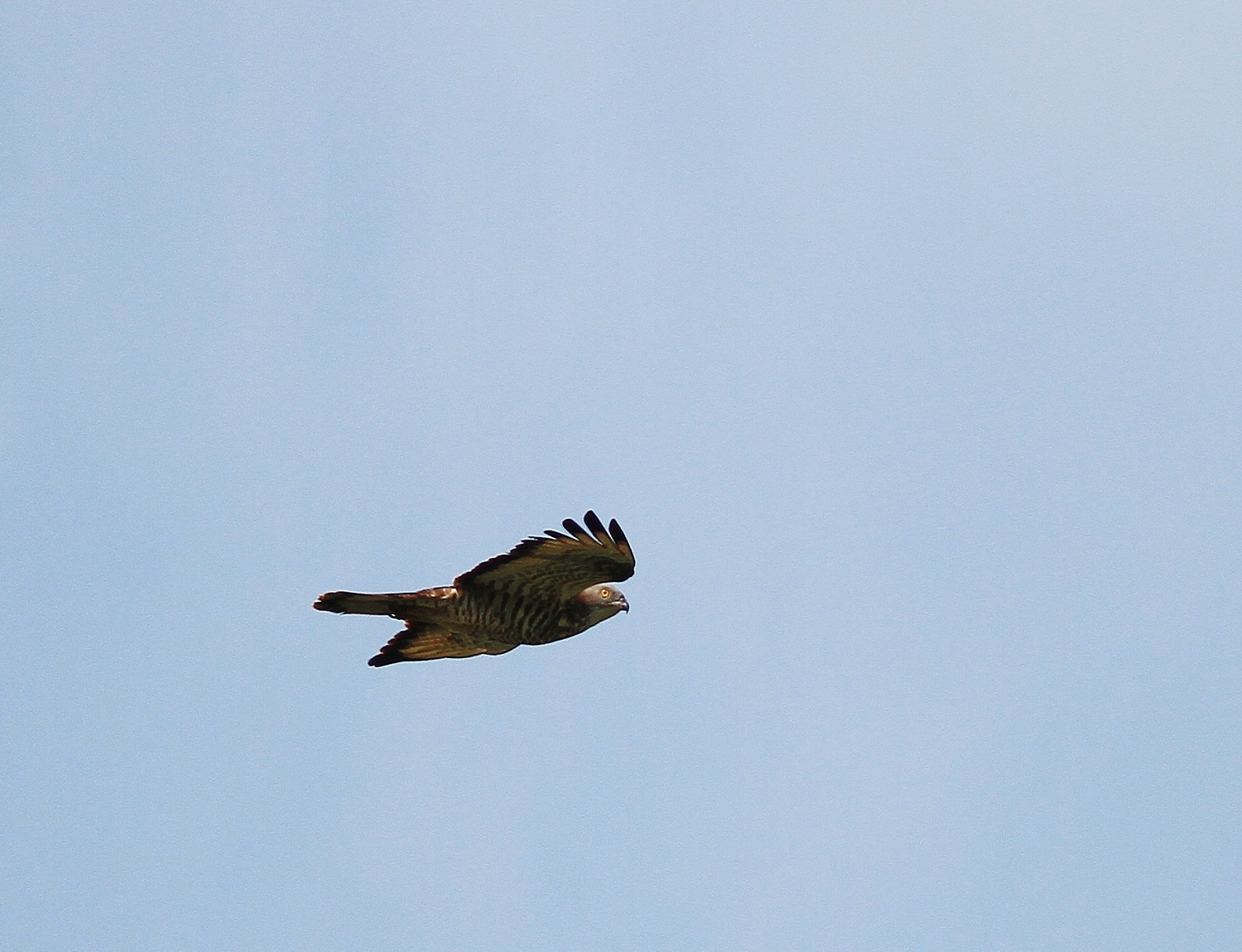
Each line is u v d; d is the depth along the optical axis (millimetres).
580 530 17188
